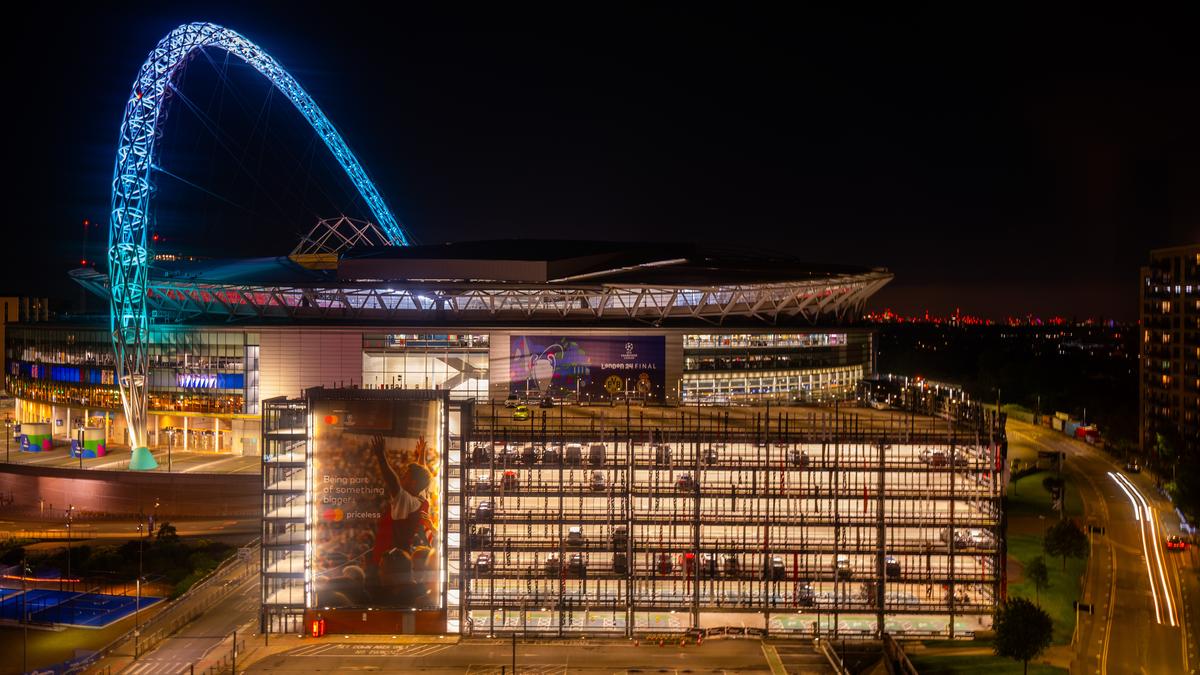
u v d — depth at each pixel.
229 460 190.50
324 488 117.25
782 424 134.62
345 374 199.62
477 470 121.38
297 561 118.62
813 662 109.50
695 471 120.88
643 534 121.56
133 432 186.62
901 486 120.75
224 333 199.88
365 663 107.62
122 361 186.38
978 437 120.50
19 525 171.75
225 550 152.00
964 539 121.31
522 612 118.00
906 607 119.75
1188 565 146.00
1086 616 124.50
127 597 132.38
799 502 121.12
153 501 174.88
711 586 120.31
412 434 117.50
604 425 133.75
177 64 191.62
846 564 120.75
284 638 116.00
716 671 106.19
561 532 118.88
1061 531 140.12
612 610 120.19
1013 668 107.50
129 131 189.00
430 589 117.44
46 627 120.88
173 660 107.75
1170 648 113.19
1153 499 188.62
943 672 106.88
